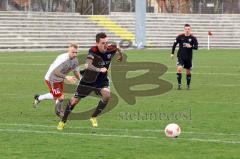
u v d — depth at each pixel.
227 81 64.19
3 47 125.06
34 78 66.44
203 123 35.94
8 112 40.66
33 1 141.88
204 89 56.41
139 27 128.88
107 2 150.62
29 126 34.62
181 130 33.25
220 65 87.12
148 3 162.50
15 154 26.95
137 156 26.58
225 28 151.88
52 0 145.88
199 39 147.88
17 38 127.94
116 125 35.12
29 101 46.84
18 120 37.09
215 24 151.38
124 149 28.06
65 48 130.75
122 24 141.00
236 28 152.25
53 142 29.73
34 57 102.19
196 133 32.28
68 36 134.00
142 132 32.62
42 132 32.56
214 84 61.03
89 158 26.22
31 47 128.12
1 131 32.88
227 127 34.41
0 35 126.44
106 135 31.67
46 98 40.75
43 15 133.38
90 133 32.31
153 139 30.50
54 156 26.58
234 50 133.00
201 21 150.75
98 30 138.25
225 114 40.00
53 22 133.75
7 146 28.75
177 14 149.12
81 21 137.38
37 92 53.28
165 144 29.17
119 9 153.38
